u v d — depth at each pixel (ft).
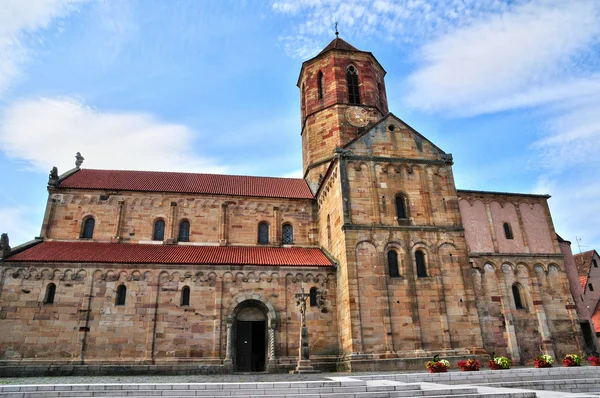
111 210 144.77
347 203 125.08
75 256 125.29
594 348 142.61
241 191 156.87
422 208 128.67
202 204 150.41
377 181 128.98
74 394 59.82
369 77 171.32
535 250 147.43
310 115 170.91
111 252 131.23
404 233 124.26
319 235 152.87
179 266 125.90
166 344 118.83
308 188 165.68
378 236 122.52
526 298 140.05
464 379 78.43
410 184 130.72
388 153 132.98
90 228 142.72
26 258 121.39
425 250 123.65
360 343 111.75
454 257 124.06
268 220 152.97
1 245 121.49
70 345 115.55
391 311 115.85
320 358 121.90
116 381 86.74
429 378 78.84
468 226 145.48
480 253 142.00
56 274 120.67
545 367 92.22
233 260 130.62
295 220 154.51
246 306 126.93
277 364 119.14
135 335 118.62
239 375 106.32
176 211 147.64
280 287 127.54
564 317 140.05
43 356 114.11
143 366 114.62
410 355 111.86
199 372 114.83
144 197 147.84
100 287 121.49
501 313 136.46
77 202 144.05
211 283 125.59
